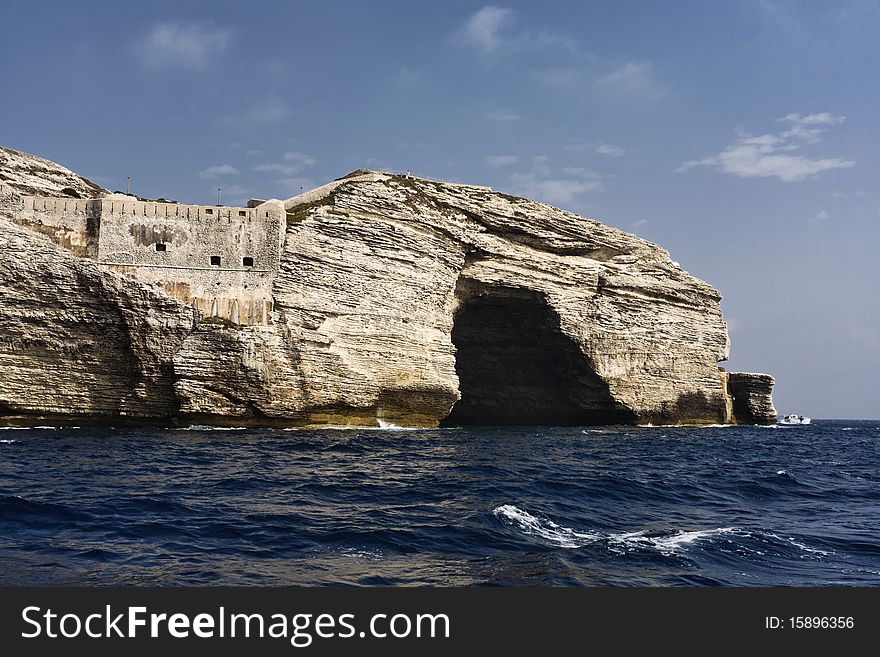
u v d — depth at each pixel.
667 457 51.72
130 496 27.33
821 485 38.25
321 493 29.91
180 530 22.44
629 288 90.38
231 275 62.31
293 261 64.00
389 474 36.03
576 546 21.88
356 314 67.12
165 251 61.31
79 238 60.56
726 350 100.06
